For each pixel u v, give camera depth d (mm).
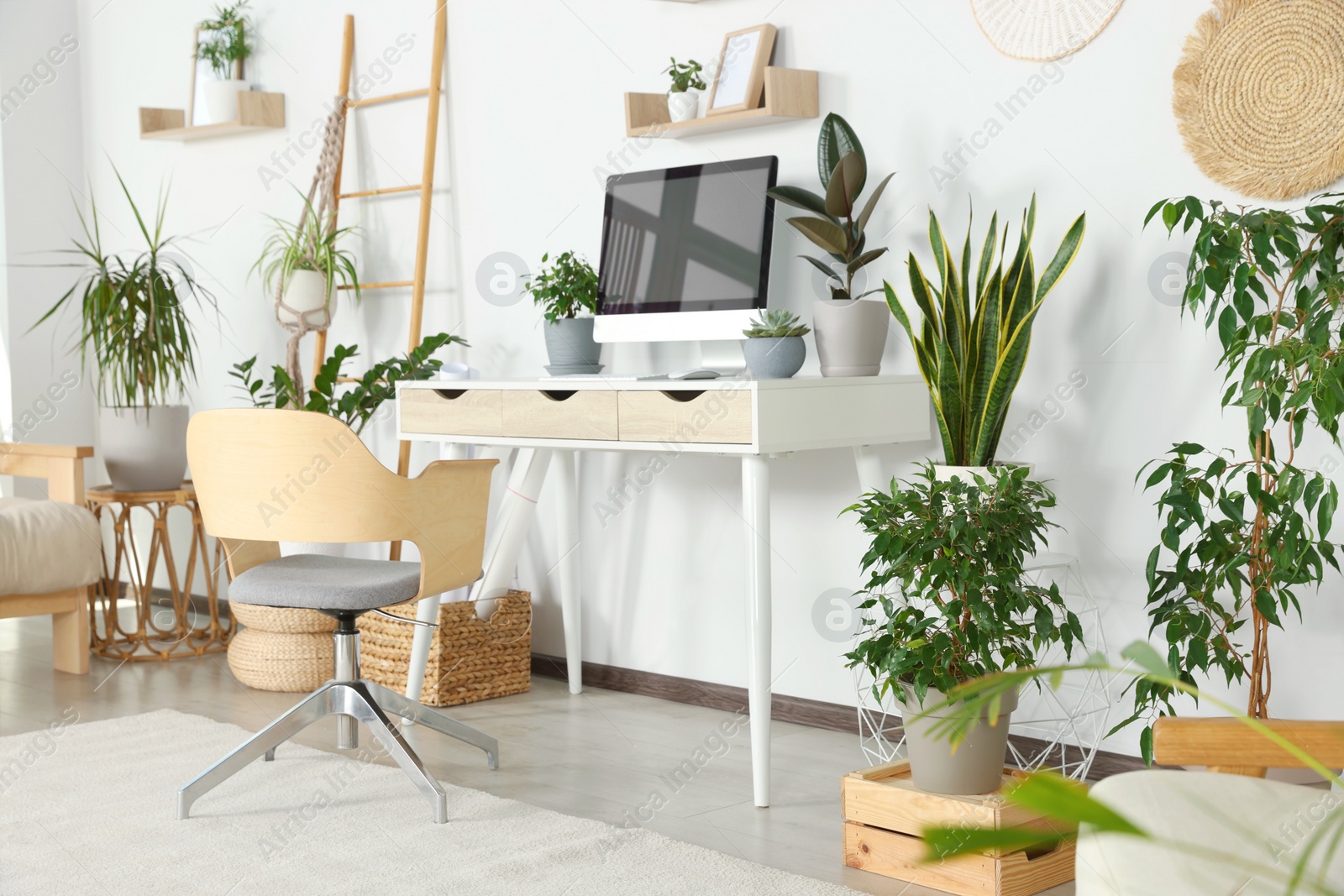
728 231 2898
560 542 3475
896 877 2086
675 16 3266
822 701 3076
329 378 3572
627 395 2631
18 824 2371
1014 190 2686
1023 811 1969
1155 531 2510
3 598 3572
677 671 3391
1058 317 2631
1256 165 2340
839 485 3008
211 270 4695
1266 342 2326
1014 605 2051
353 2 4121
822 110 2992
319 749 2891
